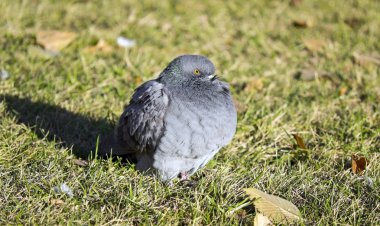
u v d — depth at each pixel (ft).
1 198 27.04
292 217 26.76
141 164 30.09
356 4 57.77
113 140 31.32
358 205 28.02
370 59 45.62
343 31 51.55
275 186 29.53
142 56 45.19
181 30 50.62
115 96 38.86
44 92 37.73
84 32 47.85
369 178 29.96
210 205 27.45
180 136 28.09
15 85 38.32
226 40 49.52
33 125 34.32
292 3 57.31
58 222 25.86
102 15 51.72
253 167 31.35
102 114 36.55
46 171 29.35
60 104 36.94
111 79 41.01
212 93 28.99
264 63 45.70
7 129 33.04
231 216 26.91
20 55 42.68
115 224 25.89
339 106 39.19
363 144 33.83
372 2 58.29
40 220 25.70
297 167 31.68
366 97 40.47
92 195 27.68
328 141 34.50
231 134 29.58
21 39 45.44
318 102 39.27
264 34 50.96
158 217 26.63
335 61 46.21
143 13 53.26
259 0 57.47
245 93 40.50
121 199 27.30
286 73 44.16
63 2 53.42
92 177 28.76
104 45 46.01
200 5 55.52
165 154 28.60
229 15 54.03
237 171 31.09
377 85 42.22
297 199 28.71
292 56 47.26
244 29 51.16
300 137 33.45
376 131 35.09
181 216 26.89
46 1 53.26
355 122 36.17
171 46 47.44
